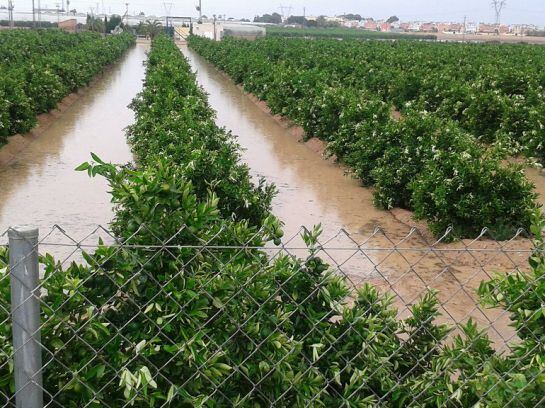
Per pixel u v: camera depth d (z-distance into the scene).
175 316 2.89
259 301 3.11
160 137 10.36
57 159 15.07
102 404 2.86
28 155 15.41
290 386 3.04
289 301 3.30
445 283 7.60
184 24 118.25
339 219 10.92
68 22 104.12
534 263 3.38
